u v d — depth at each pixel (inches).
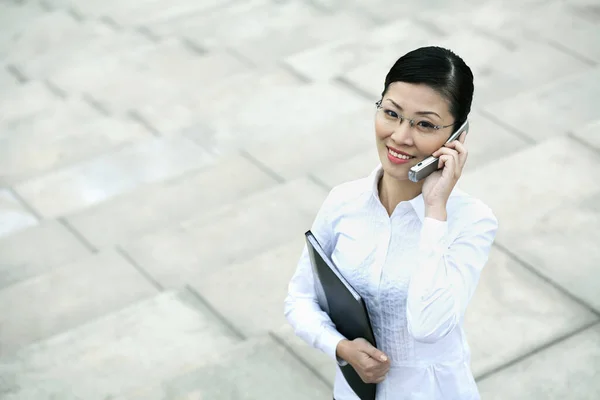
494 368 159.9
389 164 95.0
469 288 95.0
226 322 181.2
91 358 172.9
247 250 206.4
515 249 191.3
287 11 343.0
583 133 233.5
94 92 295.0
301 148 249.1
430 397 102.7
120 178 246.7
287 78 291.0
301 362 164.9
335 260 103.5
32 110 285.7
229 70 301.4
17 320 189.0
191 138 262.1
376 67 291.7
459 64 90.5
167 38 331.3
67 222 225.5
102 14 357.7
